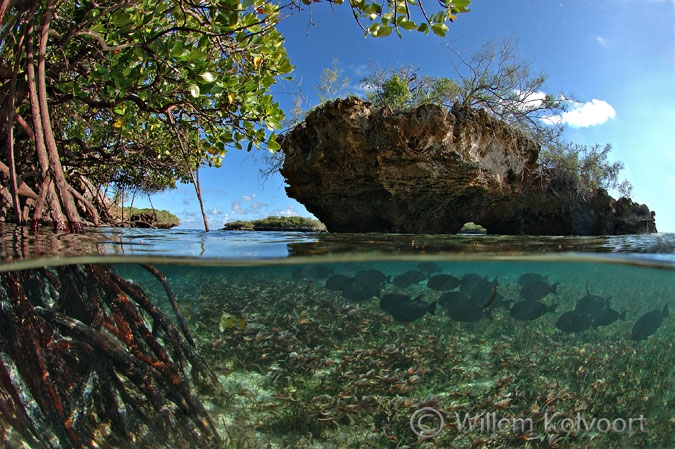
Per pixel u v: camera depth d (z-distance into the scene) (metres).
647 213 11.50
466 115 8.67
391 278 4.98
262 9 5.50
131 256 3.55
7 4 4.55
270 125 6.39
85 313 3.80
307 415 3.86
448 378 4.50
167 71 5.46
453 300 4.88
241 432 3.70
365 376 4.24
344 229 10.00
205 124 7.11
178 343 4.14
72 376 3.47
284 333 4.78
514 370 4.74
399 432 3.75
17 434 3.28
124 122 7.30
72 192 7.20
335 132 8.34
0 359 3.30
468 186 8.91
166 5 5.50
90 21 5.15
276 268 4.37
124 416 3.55
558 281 6.14
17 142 6.04
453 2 5.23
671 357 5.58
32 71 4.68
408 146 8.09
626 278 5.50
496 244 5.11
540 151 11.48
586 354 5.34
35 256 3.29
